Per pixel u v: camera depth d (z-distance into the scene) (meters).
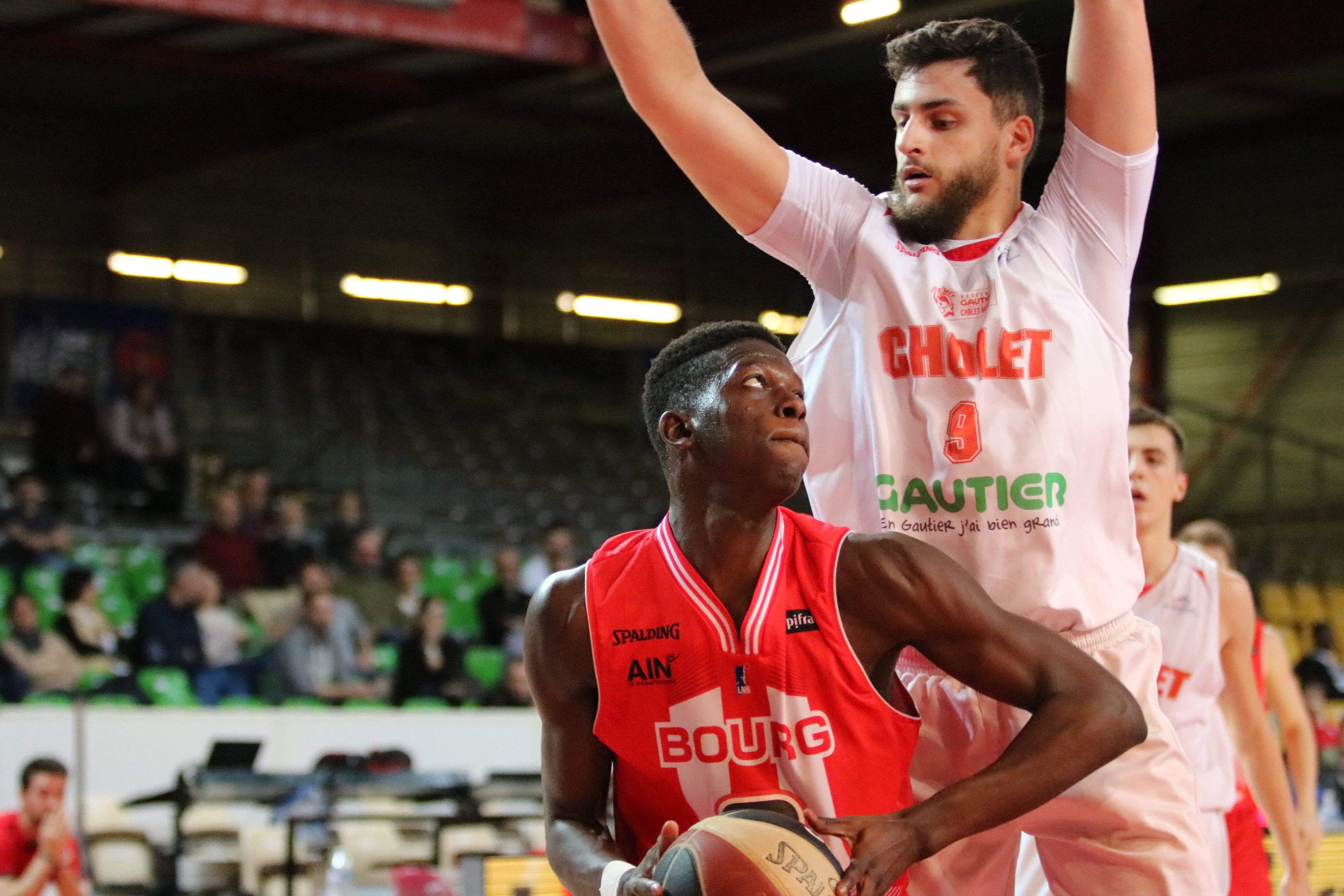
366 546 15.64
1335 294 22.72
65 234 21.58
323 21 13.99
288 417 20.75
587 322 25.00
